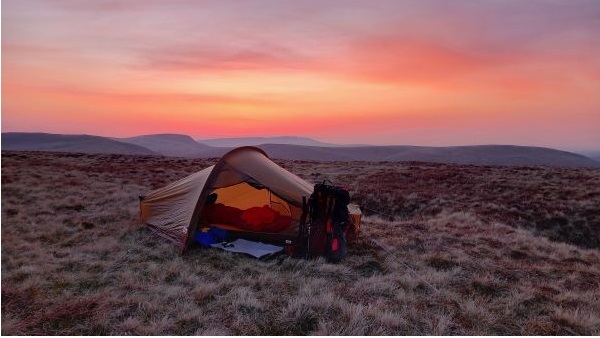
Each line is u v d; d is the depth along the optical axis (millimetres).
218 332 5551
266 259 8836
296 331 5711
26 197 15258
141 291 6941
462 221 15016
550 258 10078
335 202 8914
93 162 34156
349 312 6148
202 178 10656
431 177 28562
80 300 6410
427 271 8445
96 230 11047
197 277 7582
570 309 6711
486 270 8703
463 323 6117
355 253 9539
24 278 7332
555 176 28531
